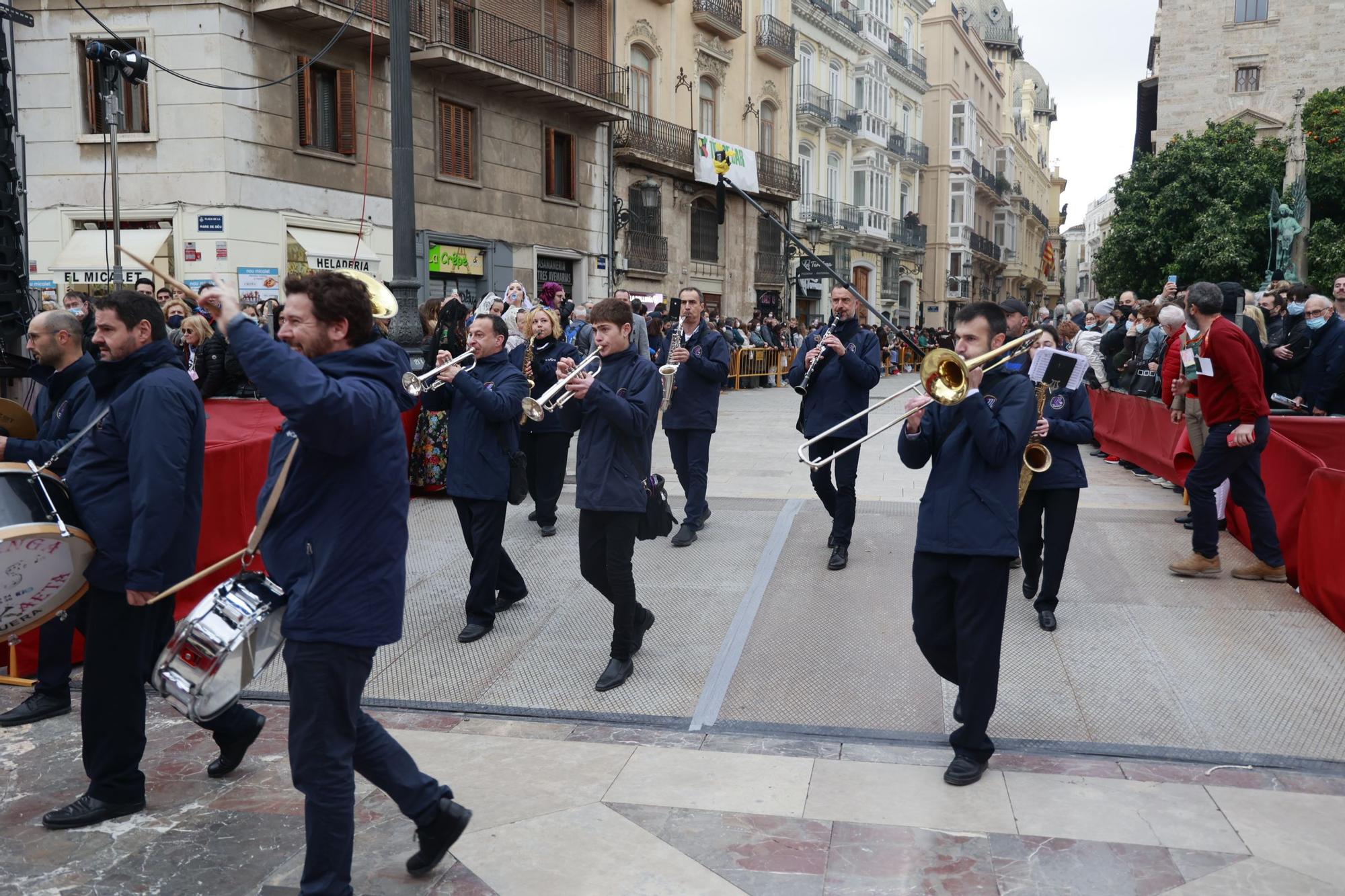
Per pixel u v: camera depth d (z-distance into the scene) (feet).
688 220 85.66
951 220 147.43
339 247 53.36
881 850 10.35
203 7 46.88
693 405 22.63
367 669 9.07
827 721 13.84
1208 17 122.62
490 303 28.14
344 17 49.88
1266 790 11.57
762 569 20.68
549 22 68.03
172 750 13.00
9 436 14.32
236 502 19.01
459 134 61.11
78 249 48.52
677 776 12.16
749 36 92.99
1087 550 21.86
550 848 10.47
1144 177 105.19
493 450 16.89
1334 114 98.17
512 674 15.72
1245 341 18.39
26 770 12.50
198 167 47.70
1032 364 16.67
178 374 11.14
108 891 9.78
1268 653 15.85
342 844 8.86
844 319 20.88
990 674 11.71
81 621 12.61
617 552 15.02
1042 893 9.51
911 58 133.49
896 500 26.81
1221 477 19.08
